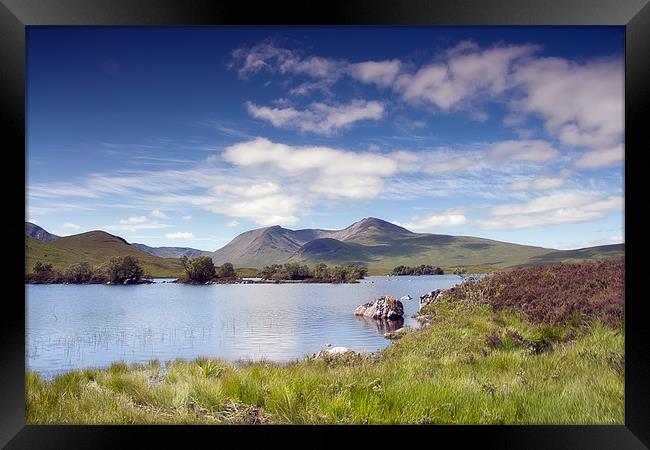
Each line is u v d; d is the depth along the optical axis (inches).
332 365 255.1
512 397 204.1
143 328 418.3
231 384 223.1
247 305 451.8
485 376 221.5
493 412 198.7
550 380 215.9
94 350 384.5
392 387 209.6
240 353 359.3
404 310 406.6
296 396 212.2
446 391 205.8
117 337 405.4
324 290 488.1
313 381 220.2
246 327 409.1
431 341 269.7
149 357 365.1
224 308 445.7
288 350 366.0
